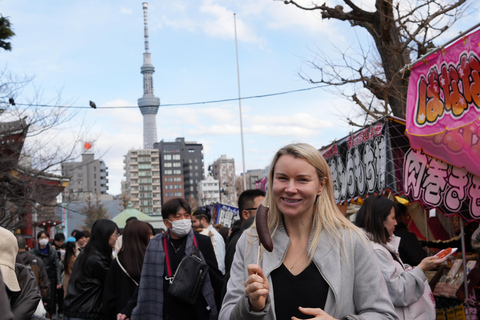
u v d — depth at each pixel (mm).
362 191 7398
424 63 5867
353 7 11344
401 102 11258
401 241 5328
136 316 5199
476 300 6031
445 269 6703
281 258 2535
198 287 5094
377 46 11719
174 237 5449
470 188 5461
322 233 2561
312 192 2557
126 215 19156
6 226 18375
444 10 10492
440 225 7797
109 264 6449
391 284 3904
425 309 4289
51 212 20781
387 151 6566
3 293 2158
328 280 2434
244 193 6309
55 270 11438
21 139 17781
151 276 5262
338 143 8438
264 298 2283
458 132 5273
